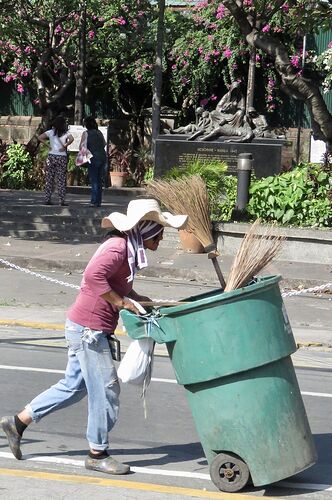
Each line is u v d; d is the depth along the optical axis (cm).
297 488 862
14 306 1806
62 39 4319
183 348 823
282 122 4284
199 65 4253
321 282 2106
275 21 3756
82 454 949
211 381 820
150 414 1124
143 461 938
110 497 822
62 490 837
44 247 2481
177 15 4244
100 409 881
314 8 2575
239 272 832
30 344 1499
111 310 870
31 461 920
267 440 819
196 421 843
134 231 867
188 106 4431
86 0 4009
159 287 2064
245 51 4075
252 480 830
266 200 2517
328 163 2555
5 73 4538
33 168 4050
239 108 3244
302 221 2500
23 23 4112
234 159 3175
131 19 4247
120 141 4475
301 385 1301
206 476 891
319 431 1078
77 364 895
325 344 1562
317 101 2556
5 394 1175
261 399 816
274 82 4228
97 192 2883
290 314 1833
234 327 809
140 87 4534
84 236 2659
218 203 2634
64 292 1967
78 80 4047
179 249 2484
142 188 3869
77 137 3862
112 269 856
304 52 3853
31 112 4666
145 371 866
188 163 2975
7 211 2812
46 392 913
